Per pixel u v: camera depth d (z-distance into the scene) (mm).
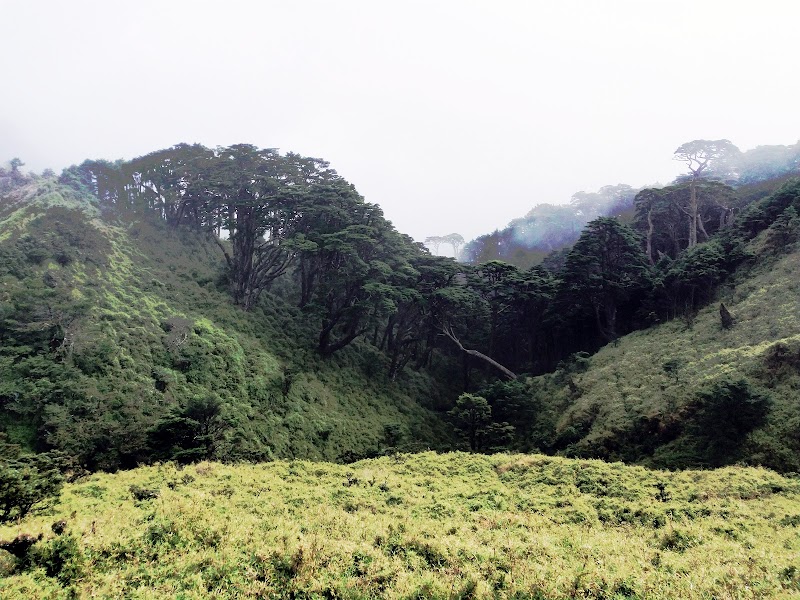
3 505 15086
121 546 11445
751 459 26516
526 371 59562
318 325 57281
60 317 36969
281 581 10086
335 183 60000
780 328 35188
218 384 40812
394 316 61281
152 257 56281
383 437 44500
